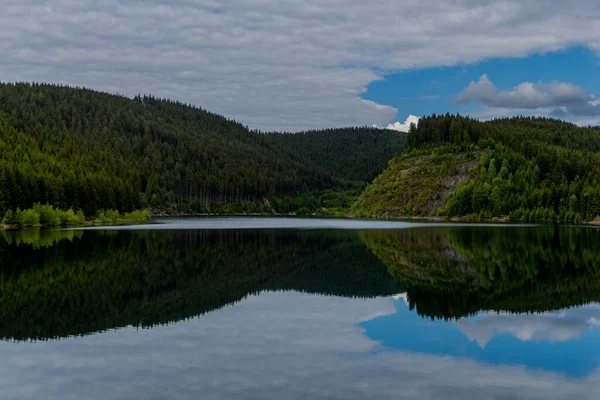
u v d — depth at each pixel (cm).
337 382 2206
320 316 3450
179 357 2522
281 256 6969
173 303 3831
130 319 3309
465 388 2156
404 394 2084
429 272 5609
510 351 2669
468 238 10119
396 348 2705
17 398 2031
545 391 2136
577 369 2402
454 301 3994
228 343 2773
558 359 2545
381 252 7569
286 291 4400
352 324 3219
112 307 3656
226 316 3425
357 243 9025
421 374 2316
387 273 5519
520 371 2369
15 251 6912
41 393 2078
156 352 2602
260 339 2859
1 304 3700
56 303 3762
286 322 3269
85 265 5697
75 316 3369
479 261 6519
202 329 3073
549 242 9162
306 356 2553
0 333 2944
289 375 2284
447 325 3206
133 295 4112
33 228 12206
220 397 2036
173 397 2036
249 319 3344
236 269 5678
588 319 3369
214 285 4634
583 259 6638
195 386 2148
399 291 4438
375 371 2348
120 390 2106
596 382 2241
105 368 2364
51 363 2430
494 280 5050
